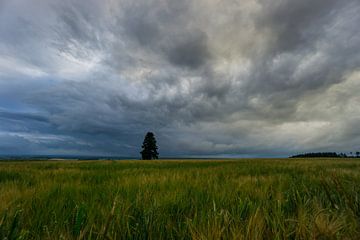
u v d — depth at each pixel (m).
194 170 8.81
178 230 1.97
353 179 3.97
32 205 2.63
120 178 5.87
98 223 2.06
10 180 5.68
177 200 2.77
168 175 6.18
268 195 3.06
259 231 1.67
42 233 1.90
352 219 1.81
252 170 8.79
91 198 3.00
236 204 2.55
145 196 2.95
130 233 1.86
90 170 9.23
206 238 1.57
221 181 4.87
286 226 1.85
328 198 2.61
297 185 3.78
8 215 2.06
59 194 3.33
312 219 1.74
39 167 11.98
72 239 1.76
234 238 1.52
